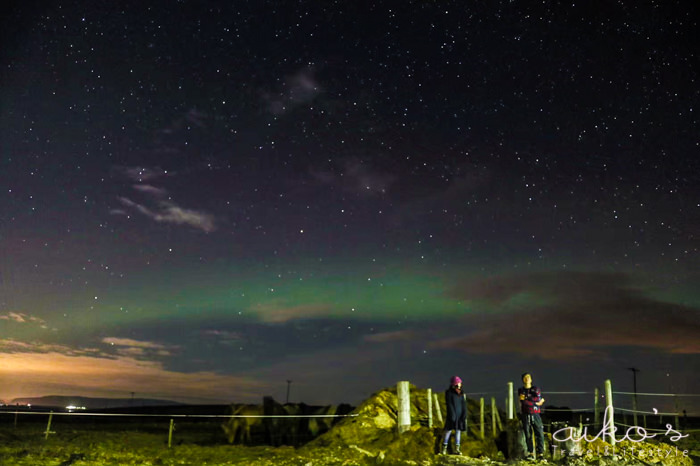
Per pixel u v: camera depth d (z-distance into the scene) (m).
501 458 14.41
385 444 17.08
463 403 14.50
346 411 24.53
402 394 17.69
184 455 16.42
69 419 45.69
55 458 14.13
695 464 14.55
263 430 23.94
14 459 13.46
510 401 16.98
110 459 14.55
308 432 23.67
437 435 15.66
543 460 13.26
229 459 15.34
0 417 43.31
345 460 14.22
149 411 56.62
